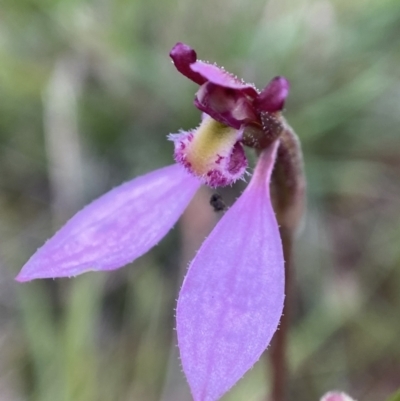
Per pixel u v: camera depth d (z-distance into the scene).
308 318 0.11
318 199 0.12
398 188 0.12
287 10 0.13
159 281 0.11
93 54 0.13
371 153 0.12
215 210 0.08
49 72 0.12
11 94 0.12
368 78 0.12
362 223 0.12
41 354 0.10
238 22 0.13
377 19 0.13
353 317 0.11
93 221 0.08
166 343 0.11
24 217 0.12
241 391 0.10
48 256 0.08
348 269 0.12
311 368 0.11
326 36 0.13
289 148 0.08
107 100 0.13
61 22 0.13
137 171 0.12
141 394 0.11
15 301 0.11
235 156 0.08
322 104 0.12
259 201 0.08
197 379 0.07
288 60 0.13
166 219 0.08
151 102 0.13
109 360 0.11
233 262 0.07
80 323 0.10
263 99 0.08
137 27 0.13
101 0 0.13
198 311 0.07
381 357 0.11
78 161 0.12
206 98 0.08
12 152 0.12
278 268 0.07
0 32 0.13
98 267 0.08
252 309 0.07
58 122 0.12
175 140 0.08
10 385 0.11
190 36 0.13
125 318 0.11
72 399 0.10
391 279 0.11
